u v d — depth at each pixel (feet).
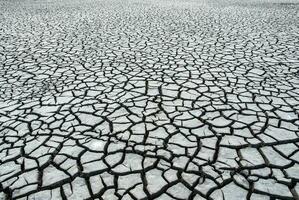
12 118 8.38
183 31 18.67
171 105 8.86
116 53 14.30
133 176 6.06
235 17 23.45
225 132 7.45
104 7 30.58
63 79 11.15
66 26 20.86
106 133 7.54
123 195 5.58
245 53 13.91
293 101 8.97
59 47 15.61
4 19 23.88
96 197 5.56
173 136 7.34
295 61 12.65
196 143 7.05
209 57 13.39
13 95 9.86
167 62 12.77
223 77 10.94
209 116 8.20
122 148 6.93
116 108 8.77
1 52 14.82
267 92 9.61
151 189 5.70
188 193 5.59
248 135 7.31
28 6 32.04
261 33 17.79
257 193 5.53
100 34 18.29
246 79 10.72
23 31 19.45
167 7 30.14
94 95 9.68
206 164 6.33
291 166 6.22
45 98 9.57
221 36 17.25
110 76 11.30
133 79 10.93
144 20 22.65
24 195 5.64
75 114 8.50
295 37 16.67
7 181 6.00
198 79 10.78
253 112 8.37
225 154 6.64
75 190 5.74
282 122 7.85
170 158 6.55
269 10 26.91
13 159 6.65
